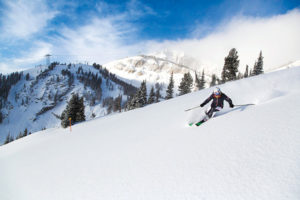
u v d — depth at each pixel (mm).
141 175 2828
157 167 2936
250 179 1977
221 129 3725
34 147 10680
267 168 2059
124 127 8305
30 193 3443
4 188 4191
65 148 7066
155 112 11000
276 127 2951
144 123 7848
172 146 3658
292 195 1563
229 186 1979
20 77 198375
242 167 2232
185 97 15461
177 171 2627
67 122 36656
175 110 9227
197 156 2883
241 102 6203
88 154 4973
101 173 3350
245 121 3732
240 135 3125
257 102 5426
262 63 43125
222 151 2781
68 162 4727
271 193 1678
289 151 2219
